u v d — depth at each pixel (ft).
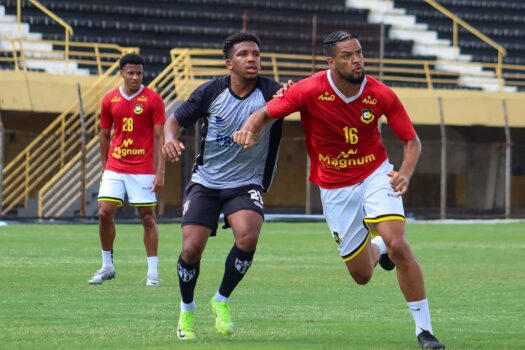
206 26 312.29
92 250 142.31
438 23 336.29
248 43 64.85
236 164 65.16
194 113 65.36
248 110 64.75
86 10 301.84
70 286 94.63
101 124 100.89
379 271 112.47
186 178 246.47
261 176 66.13
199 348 56.85
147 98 99.35
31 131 259.60
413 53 322.96
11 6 295.07
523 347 58.70
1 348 56.75
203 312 76.07
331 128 62.28
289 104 61.87
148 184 99.14
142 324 68.13
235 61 64.64
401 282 59.57
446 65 325.01
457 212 285.23
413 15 333.62
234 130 64.80
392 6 335.06
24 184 231.91
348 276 107.04
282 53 305.32
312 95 61.52
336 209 64.85
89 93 242.78
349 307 79.66
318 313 75.46
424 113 264.93
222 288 62.95
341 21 326.65
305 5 324.39
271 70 302.04
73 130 249.75
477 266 122.01
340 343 59.72
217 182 65.16
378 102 61.57
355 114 61.77
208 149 65.46
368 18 331.16
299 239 173.68
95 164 238.68
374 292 91.56
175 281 100.58
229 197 64.54
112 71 272.72
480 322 71.41
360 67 60.03
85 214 224.12
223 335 63.21
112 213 98.68
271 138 65.57
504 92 276.21
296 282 100.48
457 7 342.64
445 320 72.59
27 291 89.86
